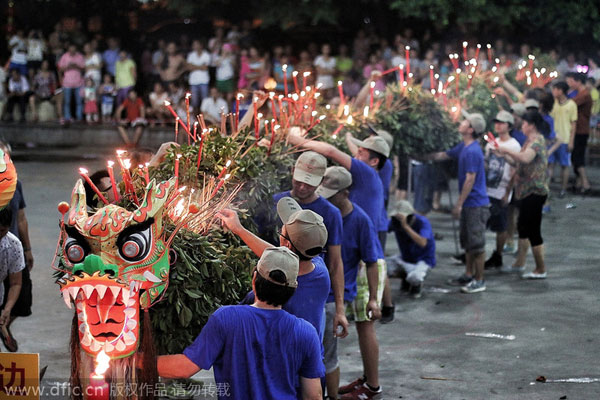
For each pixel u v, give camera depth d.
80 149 24.80
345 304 7.18
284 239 5.56
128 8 29.27
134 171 6.27
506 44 26.53
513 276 11.69
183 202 5.75
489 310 10.05
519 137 12.99
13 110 26.73
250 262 6.08
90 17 29.22
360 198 8.07
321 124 10.12
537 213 11.39
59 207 4.75
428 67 22.97
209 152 6.76
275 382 4.67
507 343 8.84
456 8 25.30
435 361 8.31
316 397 4.77
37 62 26.61
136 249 4.65
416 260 10.71
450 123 12.60
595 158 22.91
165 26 29.11
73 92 26.25
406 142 12.16
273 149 7.92
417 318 9.75
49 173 20.38
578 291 10.86
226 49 24.17
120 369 4.68
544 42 27.69
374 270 7.14
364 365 7.35
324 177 7.01
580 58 25.62
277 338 4.66
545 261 12.48
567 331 9.23
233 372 4.62
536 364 8.21
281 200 6.08
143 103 24.97
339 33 27.89
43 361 8.01
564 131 17.38
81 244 4.67
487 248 13.39
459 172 10.89
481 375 7.92
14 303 7.21
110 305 4.65
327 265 6.67
